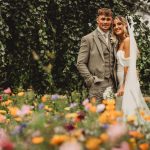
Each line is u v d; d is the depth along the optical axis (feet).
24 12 30.96
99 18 19.36
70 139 10.46
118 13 32.86
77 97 23.68
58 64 32.32
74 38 32.12
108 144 10.48
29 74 31.63
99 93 19.21
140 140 12.03
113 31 19.10
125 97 18.29
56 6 32.04
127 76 18.48
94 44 19.42
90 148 10.20
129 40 18.67
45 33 30.94
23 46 31.48
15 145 10.71
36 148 10.69
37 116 12.05
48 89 31.73
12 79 31.53
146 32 34.09
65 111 17.92
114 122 12.14
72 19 32.22
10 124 15.17
